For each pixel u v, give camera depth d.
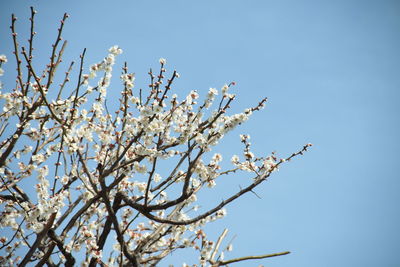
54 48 6.39
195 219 6.54
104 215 7.77
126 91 6.79
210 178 6.91
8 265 6.79
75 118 6.76
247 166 6.79
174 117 6.82
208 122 6.74
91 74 6.83
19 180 6.86
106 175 6.41
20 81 6.46
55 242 6.59
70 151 6.69
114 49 6.91
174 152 6.73
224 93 6.60
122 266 7.00
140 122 6.51
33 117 6.87
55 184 6.52
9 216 7.02
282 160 6.72
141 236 7.54
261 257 5.67
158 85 6.62
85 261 6.91
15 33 6.16
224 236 6.91
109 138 6.97
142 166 6.79
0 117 7.13
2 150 7.16
